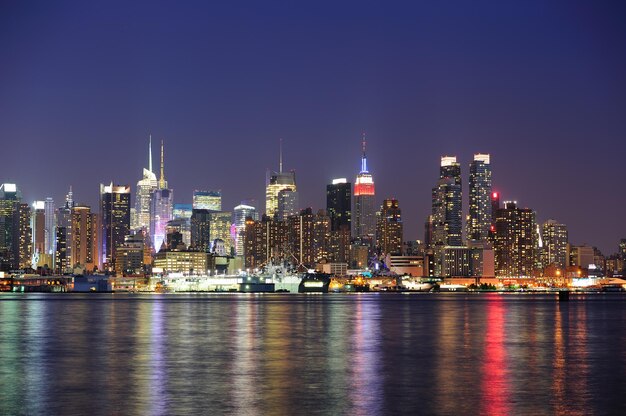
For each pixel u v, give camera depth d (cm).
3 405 6141
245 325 16112
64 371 8188
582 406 6088
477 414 5784
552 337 12912
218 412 5850
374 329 14912
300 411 5894
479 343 11688
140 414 5772
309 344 11444
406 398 6456
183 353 10069
